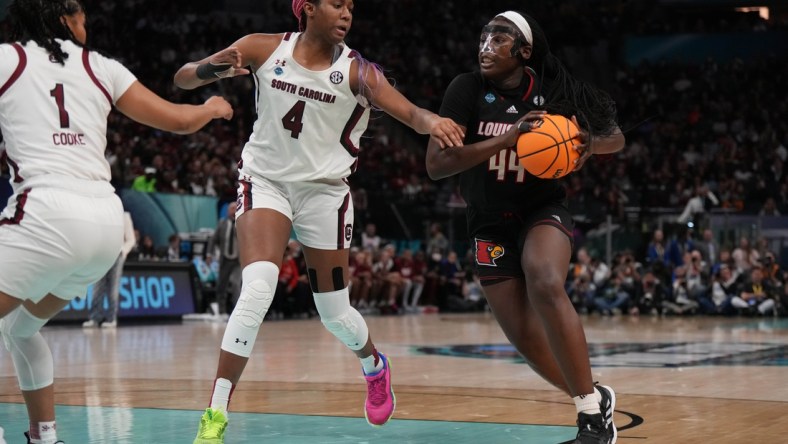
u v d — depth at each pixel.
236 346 3.91
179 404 5.46
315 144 4.18
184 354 8.91
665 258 18.84
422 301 19.62
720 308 17.70
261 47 4.18
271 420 4.91
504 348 9.77
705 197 21.98
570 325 3.91
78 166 3.50
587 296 18.50
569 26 30.69
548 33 30.62
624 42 30.92
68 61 3.55
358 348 4.50
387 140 25.39
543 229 4.15
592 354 9.01
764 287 17.61
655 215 20.52
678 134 27.77
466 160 4.07
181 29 25.59
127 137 19.98
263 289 3.96
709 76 29.53
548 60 4.37
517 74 4.36
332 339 11.09
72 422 4.79
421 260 19.41
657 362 8.14
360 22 29.39
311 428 4.66
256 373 7.21
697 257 18.17
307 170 4.20
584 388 3.93
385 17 29.88
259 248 4.06
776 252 18.78
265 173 4.20
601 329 13.33
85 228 3.45
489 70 4.28
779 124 27.73
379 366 4.58
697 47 30.36
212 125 22.23
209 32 25.52
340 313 4.40
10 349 3.79
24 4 3.53
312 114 4.14
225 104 3.91
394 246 19.91
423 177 24.44
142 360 8.29
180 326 13.63
